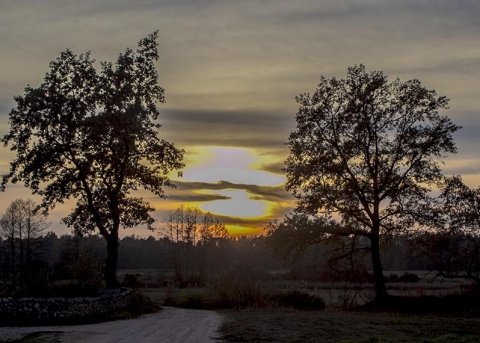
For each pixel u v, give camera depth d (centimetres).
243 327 1958
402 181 3384
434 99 3366
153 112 3606
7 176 3269
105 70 3494
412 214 3284
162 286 7069
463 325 2095
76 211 3472
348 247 3566
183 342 1627
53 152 3253
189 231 9238
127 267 12612
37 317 2308
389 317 2514
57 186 3341
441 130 3334
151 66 3647
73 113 3281
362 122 3409
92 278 4456
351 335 1762
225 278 3772
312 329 1906
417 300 3175
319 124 3562
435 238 3097
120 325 2244
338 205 3425
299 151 3553
